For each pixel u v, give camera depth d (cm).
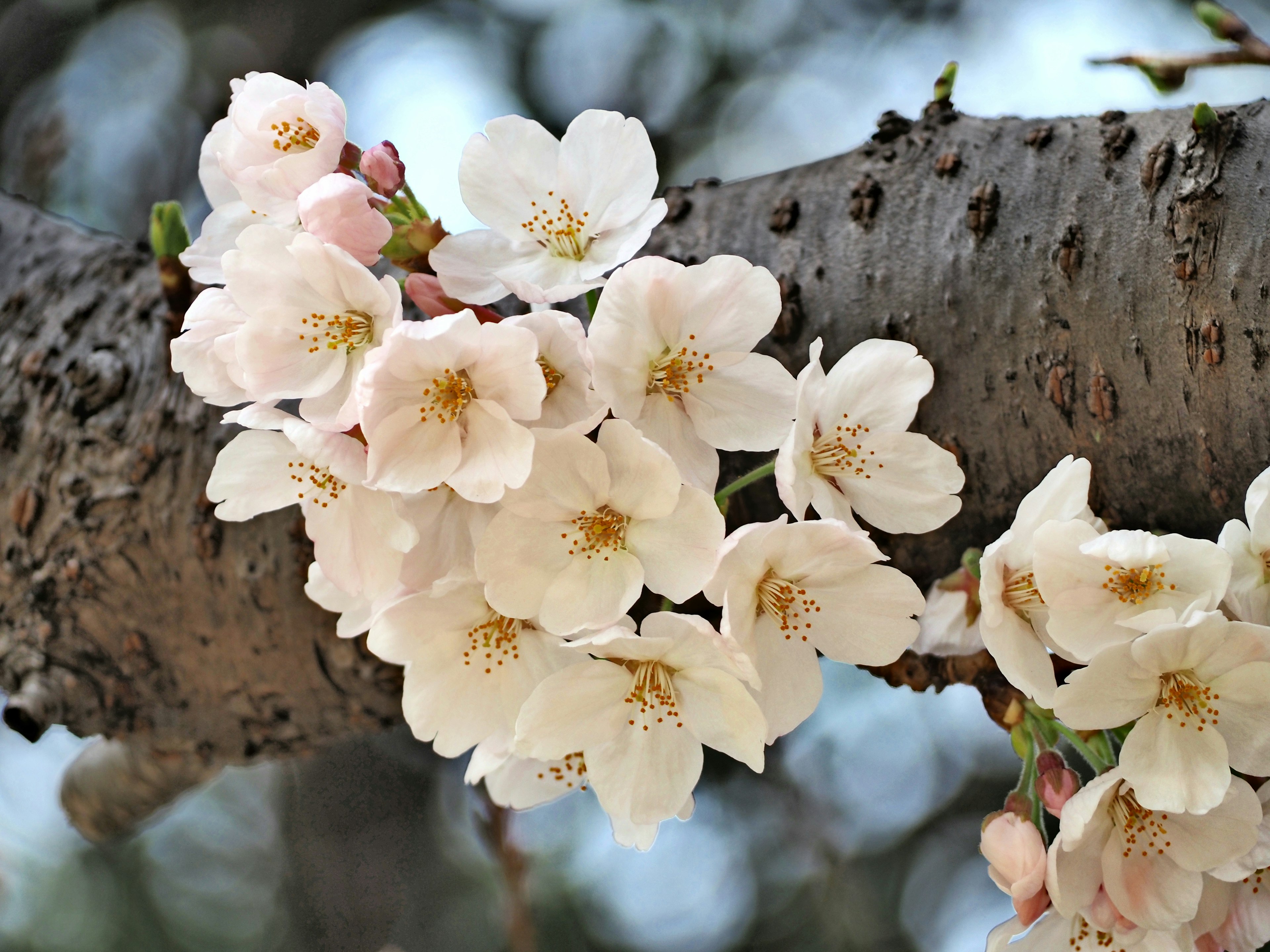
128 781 77
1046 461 64
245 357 61
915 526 62
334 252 61
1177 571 61
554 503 61
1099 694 61
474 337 60
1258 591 61
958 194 65
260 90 63
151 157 122
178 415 67
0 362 69
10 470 68
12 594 68
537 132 63
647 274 61
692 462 62
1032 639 62
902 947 122
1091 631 61
